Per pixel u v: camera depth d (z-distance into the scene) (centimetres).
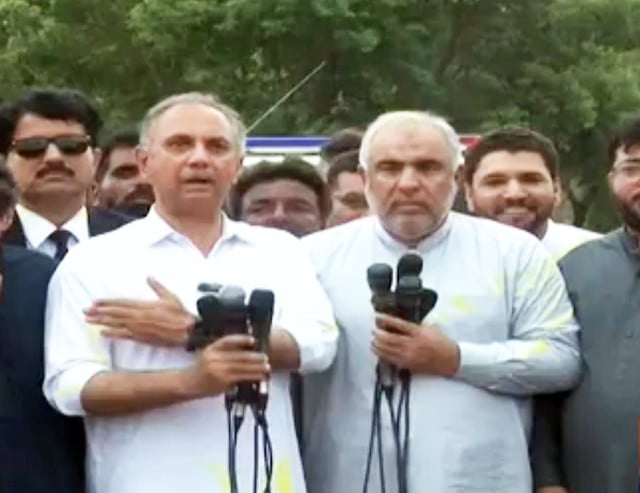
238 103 2522
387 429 553
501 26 2680
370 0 2472
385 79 2538
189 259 539
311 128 2412
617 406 566
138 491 518
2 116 668
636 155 582
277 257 550
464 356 547
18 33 2538
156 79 2575
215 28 2469
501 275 566
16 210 647
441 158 559
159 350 525
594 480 570
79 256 538
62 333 529
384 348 544
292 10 2430
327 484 564
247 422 520
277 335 532
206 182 534
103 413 520
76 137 665
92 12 2533
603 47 2766
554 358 564
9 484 532
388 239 568
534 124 2678
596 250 590
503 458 555
